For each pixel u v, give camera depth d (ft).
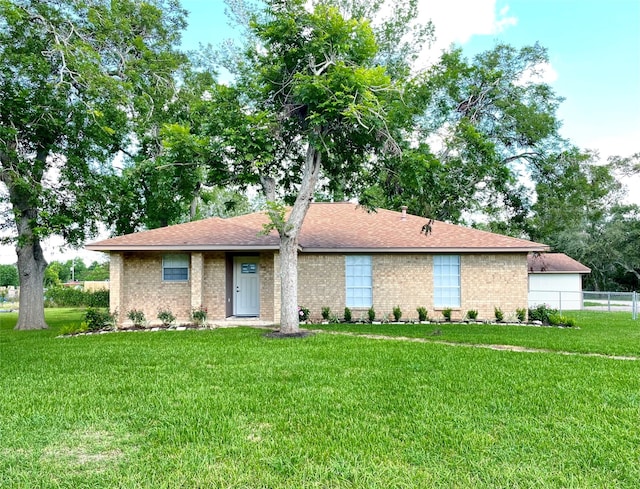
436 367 25.70
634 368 25.68
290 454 13.61
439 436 15.02
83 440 14.93
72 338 40.19
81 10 57.06
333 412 17.65
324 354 29.81
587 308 90.99
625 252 128.47
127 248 49.16
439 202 44.24
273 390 20.92
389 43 78.13
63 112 53.31
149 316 52.39
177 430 15.76
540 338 38.19
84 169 55.52
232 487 11.61
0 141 49.06
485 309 53.93
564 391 20.53
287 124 42.68
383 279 54.13
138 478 12.13
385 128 39.04
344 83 35.55
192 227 55.26
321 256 54.08
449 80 69.62
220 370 25.20
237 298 56.59
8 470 12.64
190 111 62.49
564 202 79.82
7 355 30.68
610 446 14.23
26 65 49.52
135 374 24.45
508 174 41.45
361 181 48.62
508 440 14.69
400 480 11.95
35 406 18.65
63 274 267.80
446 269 54.49
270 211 41.16
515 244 53.57
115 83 52.29
